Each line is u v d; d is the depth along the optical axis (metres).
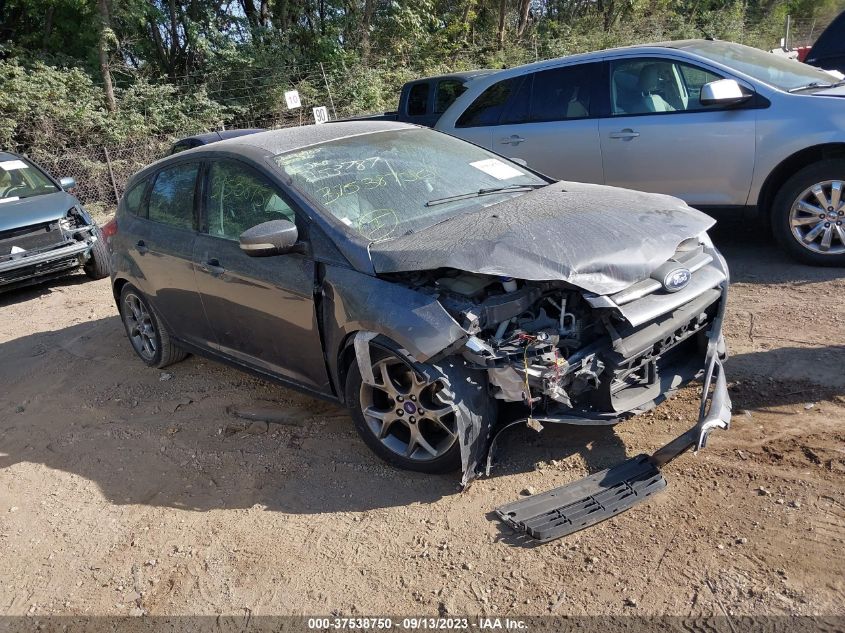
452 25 23.78
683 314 3.46
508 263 3.16
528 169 4.72
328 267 3.65
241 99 19.67
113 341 6.55
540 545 3.04
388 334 3.29
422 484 3.58
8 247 8.13
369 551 3.18
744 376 4.12
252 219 4.14
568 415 3.34
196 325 4.82
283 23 21.53
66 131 15.97
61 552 3.56
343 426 4.28
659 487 3.24
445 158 4.50
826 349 4.31
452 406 3.25
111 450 4.49
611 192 4.09
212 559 3.30
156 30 20.39
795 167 5.77
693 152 6.03
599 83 6.55
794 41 28.08
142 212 5.24
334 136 4.51
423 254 3.34
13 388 5.80
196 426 4.61
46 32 18.89
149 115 17.66
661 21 26.94
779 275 5.73
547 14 28.42
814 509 2.99
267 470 3.95
